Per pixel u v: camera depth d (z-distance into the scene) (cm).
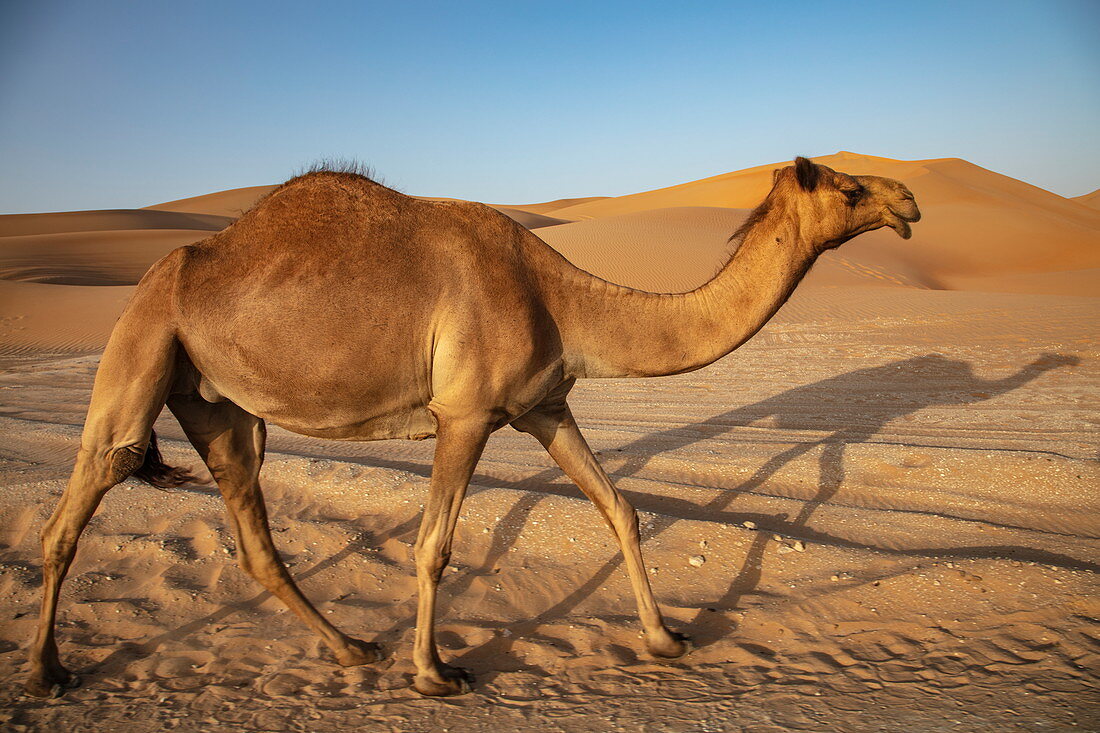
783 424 1169
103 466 451
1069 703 395
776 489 845
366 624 551
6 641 539
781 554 627
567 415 508
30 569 652
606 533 675
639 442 1064
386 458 1013
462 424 455
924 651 475
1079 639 467
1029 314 2442
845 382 1537
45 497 787
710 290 502
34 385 1961
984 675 435
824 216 483
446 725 412
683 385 1614
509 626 537
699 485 860
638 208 12494
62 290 4056
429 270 453
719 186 12688
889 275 4612
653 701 428
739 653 487
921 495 797
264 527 499
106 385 449
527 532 684
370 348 445
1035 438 1005
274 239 452
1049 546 634
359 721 420
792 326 2470
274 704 442
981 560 571
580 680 462
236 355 446
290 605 492
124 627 553
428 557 449
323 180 473
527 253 486
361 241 450
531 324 465
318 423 468
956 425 1109
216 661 502
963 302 2897
